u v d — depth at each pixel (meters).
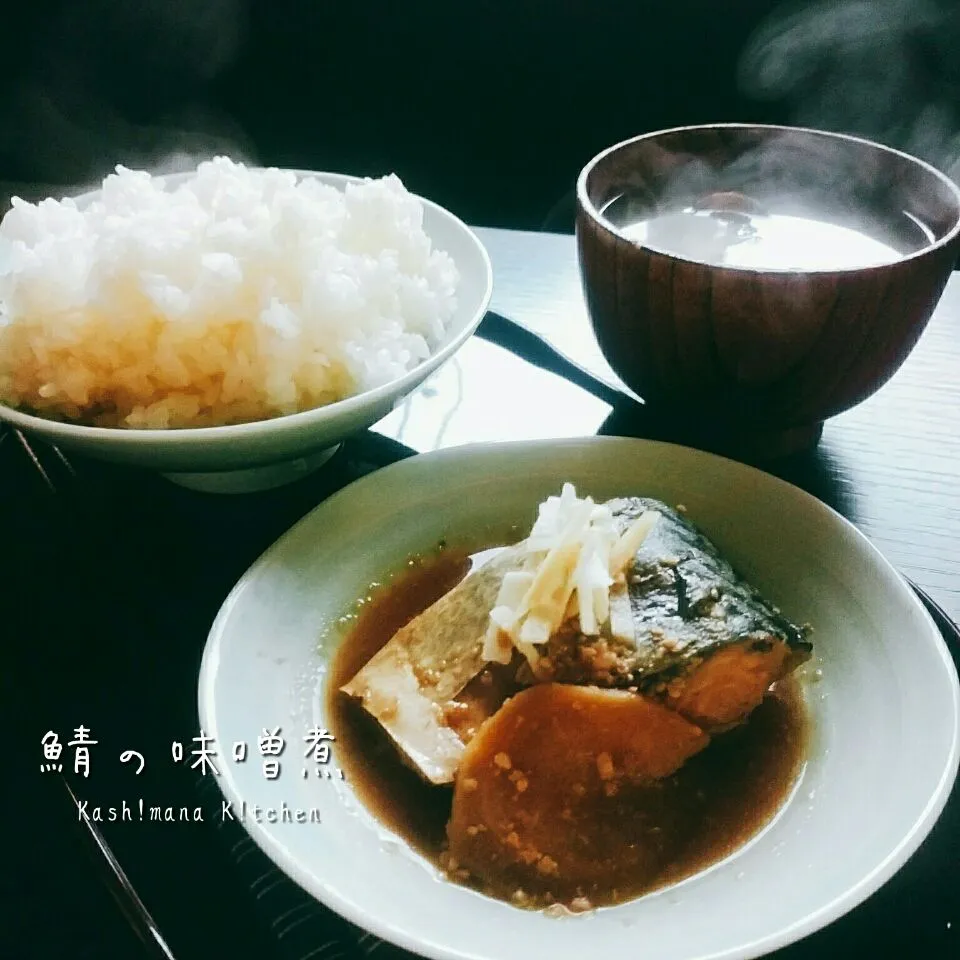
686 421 0.41
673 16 0.84
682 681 0.32
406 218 0.43
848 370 0.36
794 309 0.34
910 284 0.34
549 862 0.30
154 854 0.30
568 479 0.38
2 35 0.98
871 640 0.32
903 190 0.38
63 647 0.35
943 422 0.42
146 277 0.37
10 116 1.01
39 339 0.37
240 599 0.33
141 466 0.36
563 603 0.32
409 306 0.41
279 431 0.34
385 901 0.28
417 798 0.32
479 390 0.44
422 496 0.38
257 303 0.37
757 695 0.32
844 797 0.30
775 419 0.38
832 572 0.34
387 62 0.95
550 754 0.31
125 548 0.38
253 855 0.29
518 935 0.28
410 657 0.34
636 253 0.35
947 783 0.28
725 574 0.33
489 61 0.92
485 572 0.35
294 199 0.39
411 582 0.37
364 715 0.34
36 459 0.41
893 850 0.27
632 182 0.41
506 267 0.52
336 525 0.36
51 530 0.38
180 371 0.37
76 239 0.40
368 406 0.35
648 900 0.29
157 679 0.34
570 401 0.44
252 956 0.28
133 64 1.00
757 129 0.40
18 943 0.35
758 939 0.26
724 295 0.34
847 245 0.38
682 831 0.31
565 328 0.48
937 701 0.30
